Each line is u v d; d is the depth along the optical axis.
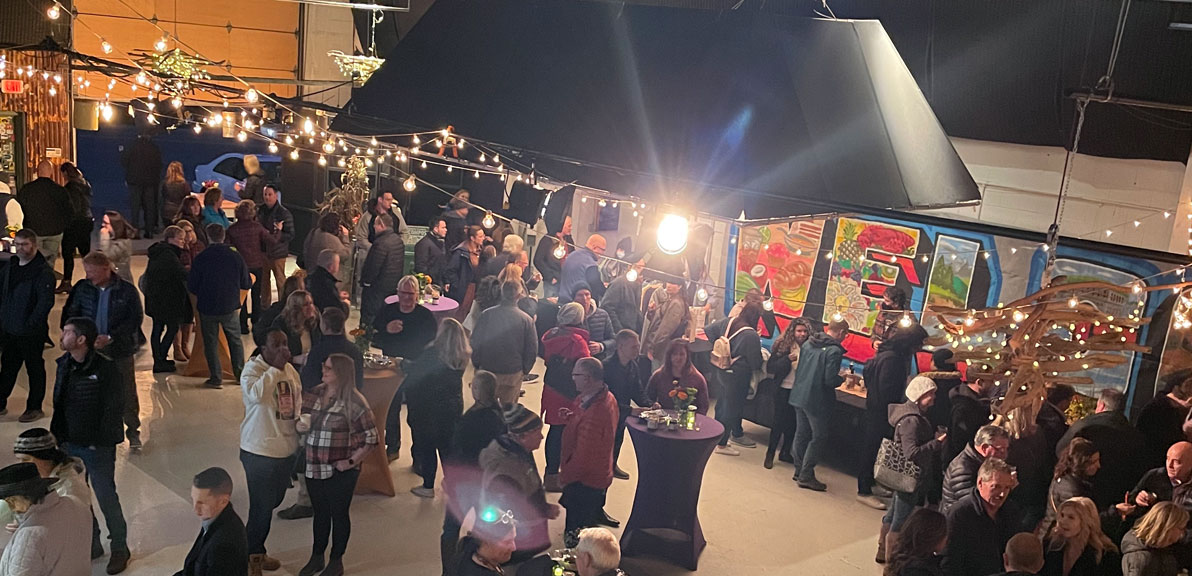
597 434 6.73
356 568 6.52
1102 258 8.00
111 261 8.34
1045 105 8.05
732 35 3.48
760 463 8.98
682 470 6.84
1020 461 6.41
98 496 6.10
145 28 14.12
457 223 11.91
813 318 9.99
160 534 6.70
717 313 10.81
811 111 3.17
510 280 8.42
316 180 14.06
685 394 7.09
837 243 9.77
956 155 3.46
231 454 8.07
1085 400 7.26
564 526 7.38
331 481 6.13
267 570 6.37
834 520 7.90
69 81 13.29
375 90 4.41
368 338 7.88
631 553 7.05
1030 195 8.51
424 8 13.92
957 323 7.45
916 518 5.06
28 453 4.82
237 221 10.89
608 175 3.72
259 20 14.81
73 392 5.93
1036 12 7.88
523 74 3.88
